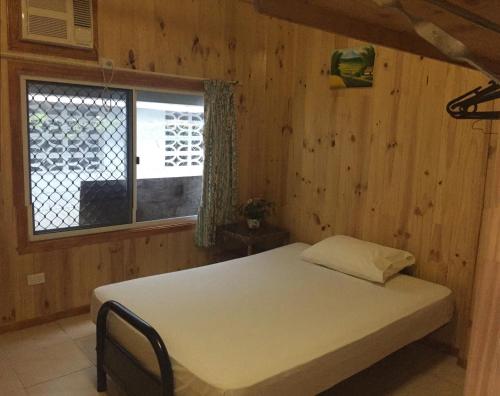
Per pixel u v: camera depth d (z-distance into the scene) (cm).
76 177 329
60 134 317
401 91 308
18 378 250
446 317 272
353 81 339
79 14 306
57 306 326
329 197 370
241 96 411
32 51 292
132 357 209
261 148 432
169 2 352
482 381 49
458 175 280
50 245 316
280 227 419
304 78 381
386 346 226
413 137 304
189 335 200
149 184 371
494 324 47
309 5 87
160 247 379
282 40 397
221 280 278
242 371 172
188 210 401
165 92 363
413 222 309
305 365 184
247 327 212
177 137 383
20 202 300
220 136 390
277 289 265
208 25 378
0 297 300
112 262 351
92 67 317
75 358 274
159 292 253
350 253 303
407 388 253
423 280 295
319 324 218
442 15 61
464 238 280
